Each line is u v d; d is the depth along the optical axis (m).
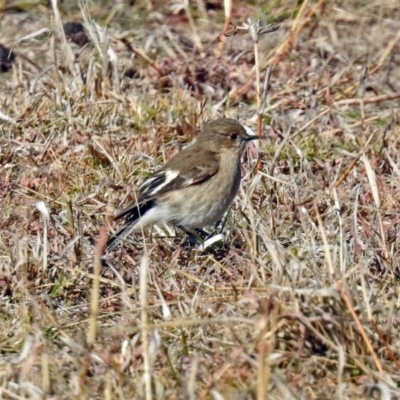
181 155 13.42
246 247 12.29
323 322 9.75
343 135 15.80
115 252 12.32
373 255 12.04
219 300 10.94
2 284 11.40
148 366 8.89
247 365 9.48
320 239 12.51
